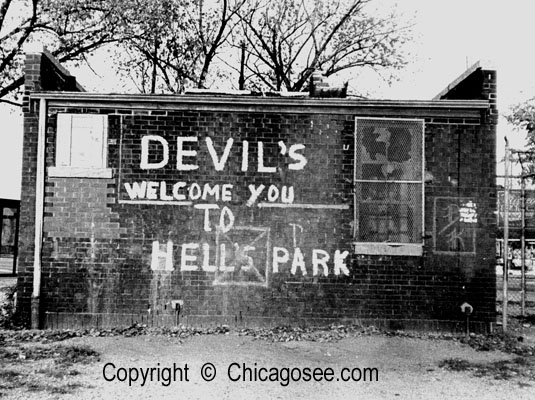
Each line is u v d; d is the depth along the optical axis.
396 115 11.39
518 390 7.83
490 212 11.27
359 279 11.20
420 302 11.14
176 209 11.31
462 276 11.18
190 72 30.38
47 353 9.23
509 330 11.69
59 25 21.55
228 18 32.34
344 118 11.42
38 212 11.20
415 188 11.32
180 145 11.38
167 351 9.59
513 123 21.25
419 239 11.24
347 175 11.34
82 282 11.19
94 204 11.29
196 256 11.26
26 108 11.36
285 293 11.21
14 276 24.44
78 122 11.39
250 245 11.27
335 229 11.28
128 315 11.16
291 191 11.34
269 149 11.39
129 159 11.36
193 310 11.18
